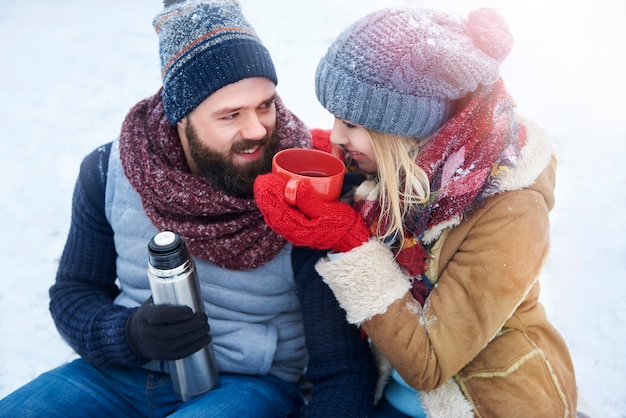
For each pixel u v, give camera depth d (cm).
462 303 110
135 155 132
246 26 124
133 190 134
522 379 114
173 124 129
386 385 138
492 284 108
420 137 115
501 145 109
